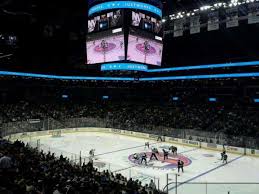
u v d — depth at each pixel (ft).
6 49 136.87
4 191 20.62
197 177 66.85
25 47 143.95
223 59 140.67
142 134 127.44
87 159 82.58
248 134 108.17
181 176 67.56
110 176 53.11
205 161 84.48
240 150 95.35
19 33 127.85
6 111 140.56
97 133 140.97
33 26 122.21
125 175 65.98
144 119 146.30
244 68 133.69
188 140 110.42
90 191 31.24
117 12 72.64
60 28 130.21
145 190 42.09
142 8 74.02
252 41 125.59
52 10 108.88
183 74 158.61
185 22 89.97
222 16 84.28
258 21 69.72
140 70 78.74
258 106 132.67
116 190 35.01
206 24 86.43
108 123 143.43
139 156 88.48
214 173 70.90
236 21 75.05
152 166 76.95
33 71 163.53
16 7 99.60
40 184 30.40
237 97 141.49
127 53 71.82
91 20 79.82
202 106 151.64
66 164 51.01
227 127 118.21
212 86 152.25
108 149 100.22
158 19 79.92
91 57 79.87
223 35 128.57
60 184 31.09
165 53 156.97
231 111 133.18
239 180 64.80
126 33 71.46
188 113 142.72
